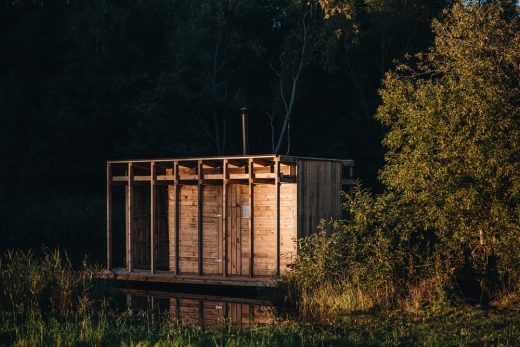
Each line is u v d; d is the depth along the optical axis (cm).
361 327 1447
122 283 2333
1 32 4791
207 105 4944
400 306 1608
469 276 1766
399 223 1722
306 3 4806
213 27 4953
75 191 4753
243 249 2305
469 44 1828
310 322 1548
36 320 1466
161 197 2603
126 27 4984
